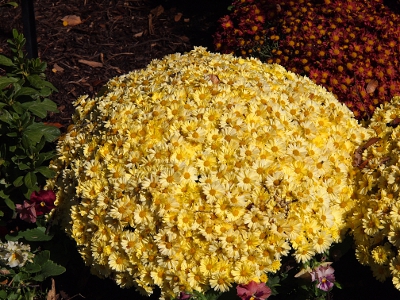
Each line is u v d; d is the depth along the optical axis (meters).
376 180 0.90
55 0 1.81
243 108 0.89
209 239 0.79
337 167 0.90
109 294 1.01
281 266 0.89
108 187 0.86
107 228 0.85
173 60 1.08
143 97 0.94
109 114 0.93
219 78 0.96
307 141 0.90
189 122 0.87
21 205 0.97
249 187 0.81
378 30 1.31
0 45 1.61
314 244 0.84
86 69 1.56
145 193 0.82
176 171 0.82
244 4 1.49
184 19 1.77
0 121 0.99
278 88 0.97
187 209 0.81
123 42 1.67
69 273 1.04
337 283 0.92
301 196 0.83
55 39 1.66
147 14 1.78
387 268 0.86
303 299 0.91
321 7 1.38
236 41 1.42
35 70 1.05
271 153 0.85
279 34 1.38
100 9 1.79
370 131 0.99
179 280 0.81
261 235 0.81
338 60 1.27
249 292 0.79
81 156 0.93
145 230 0.83
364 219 0.86
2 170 1.00
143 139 0.87
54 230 1.00
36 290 1.00
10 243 0.95
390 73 1.24
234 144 0.84
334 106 0.98
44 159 0.95
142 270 0.83
